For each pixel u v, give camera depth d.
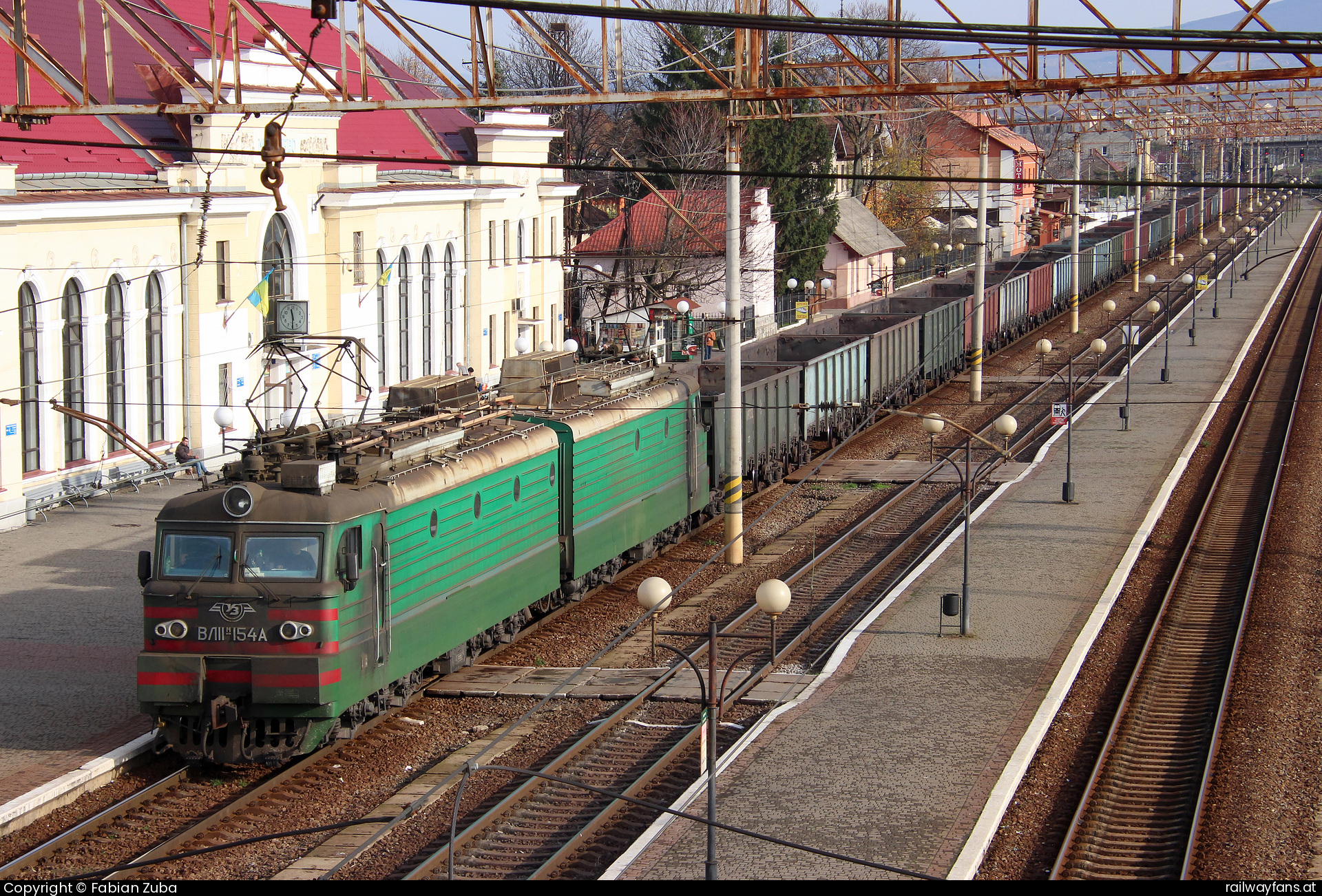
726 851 17.36
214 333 43.78
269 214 46.09
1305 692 24.22
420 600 22.17
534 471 26.47
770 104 55.22
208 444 43.88
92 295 38.66
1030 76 19.42
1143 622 28.81
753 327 73.50
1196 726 22.81
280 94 46.47
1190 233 132.75
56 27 44.06
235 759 19.44
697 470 35.56
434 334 56.66
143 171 42.97
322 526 19.53
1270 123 61.75
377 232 51.41
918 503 40.19
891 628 27.77
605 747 21.77
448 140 62.53
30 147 39.91
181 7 52.06
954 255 106.69
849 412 49.00
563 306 68.44
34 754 20.19
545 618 28.83
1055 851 17.97
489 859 17.55
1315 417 52.97
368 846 17.69
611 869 16.78
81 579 30.72
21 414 36.47
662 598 19.52
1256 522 37.59
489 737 22.33
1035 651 26.16
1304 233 146.75
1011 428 34.31
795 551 35.31
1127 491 40.66
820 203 84.00
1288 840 18.06
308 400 48.81
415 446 22.64
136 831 18.00
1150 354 68.56
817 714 22.78
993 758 20.75
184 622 19.50
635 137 99.88
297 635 19.23
